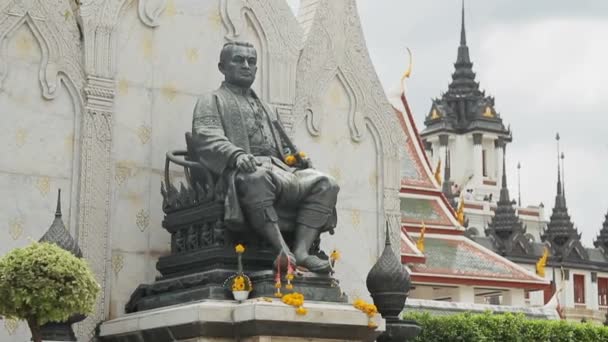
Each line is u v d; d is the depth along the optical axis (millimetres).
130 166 18453
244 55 17438
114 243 18125
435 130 133750
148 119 18703
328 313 15578
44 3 18031
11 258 14078
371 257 20594
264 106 17656
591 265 97125
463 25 138250
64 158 17969
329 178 16578
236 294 15594
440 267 41281
